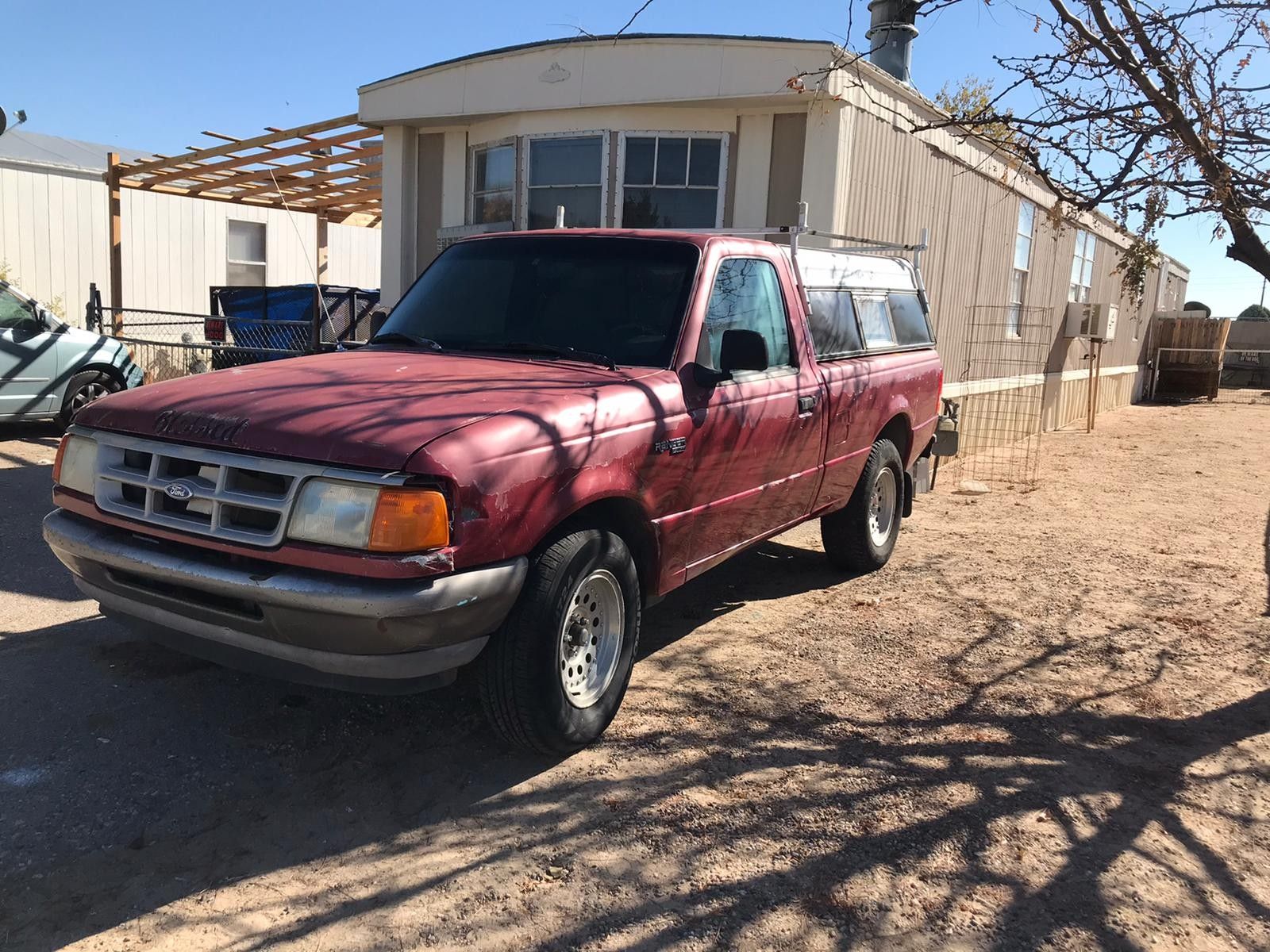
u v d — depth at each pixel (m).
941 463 11.12
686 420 4.02
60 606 5.18
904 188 9.41
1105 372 18.91
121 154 19.56
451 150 10.06
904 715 4.23
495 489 3.12
